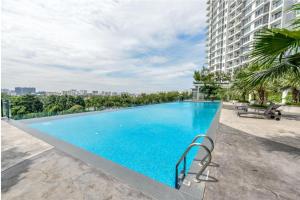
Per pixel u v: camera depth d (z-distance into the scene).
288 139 4.07
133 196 1.82
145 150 5.18
